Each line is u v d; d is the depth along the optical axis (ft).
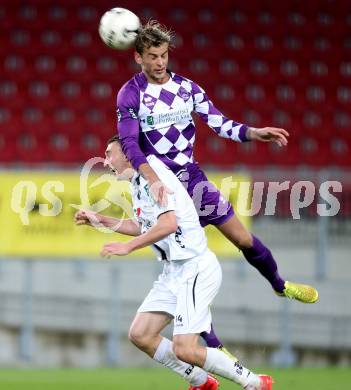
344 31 190.80
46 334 126.00
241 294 129.70
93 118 175.32
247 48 186.80
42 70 178.19
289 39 188.85
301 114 182.70
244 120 181.47
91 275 127.95
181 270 59.77
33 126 172.96
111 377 107.14
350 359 129.18
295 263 130.11
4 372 112.06
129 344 127.03
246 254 64.08
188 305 58.85
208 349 59.52
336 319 128.36
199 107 61.11
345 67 188.14
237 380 60.44
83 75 178.60
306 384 99.50
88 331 127.03
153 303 61.31
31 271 120.16
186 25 187.11
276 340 127.24
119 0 186.60
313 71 186.91
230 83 183.42
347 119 183.83
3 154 170.19
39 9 183.62
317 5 192.85
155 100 59.57
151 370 117.80
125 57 180.65
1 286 127.13
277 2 191.31
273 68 185.88
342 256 129.49
